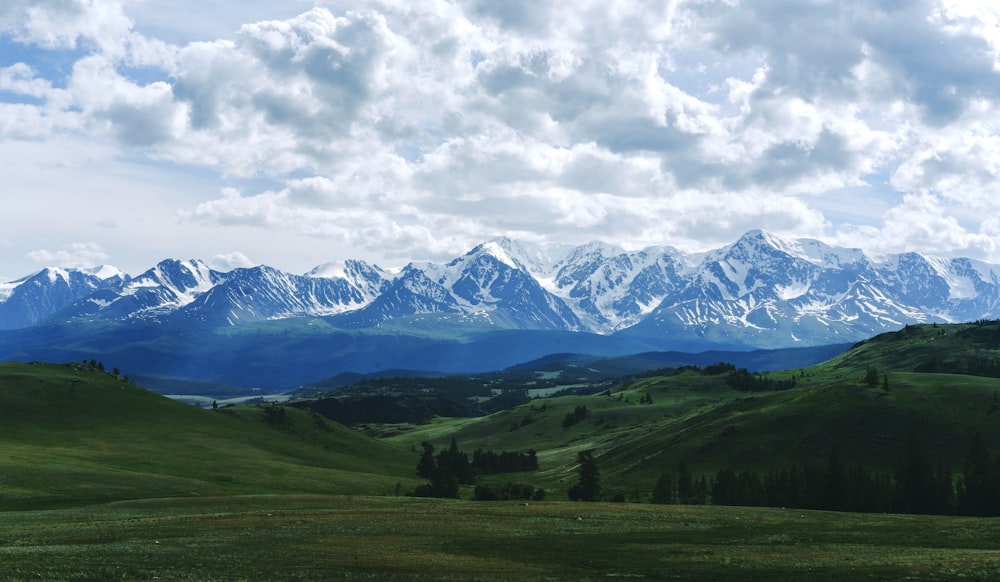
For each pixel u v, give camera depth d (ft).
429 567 263.70
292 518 392.88
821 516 454.40
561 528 380.78
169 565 253.65
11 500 474.90
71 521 383.24
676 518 431.02
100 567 245.04
